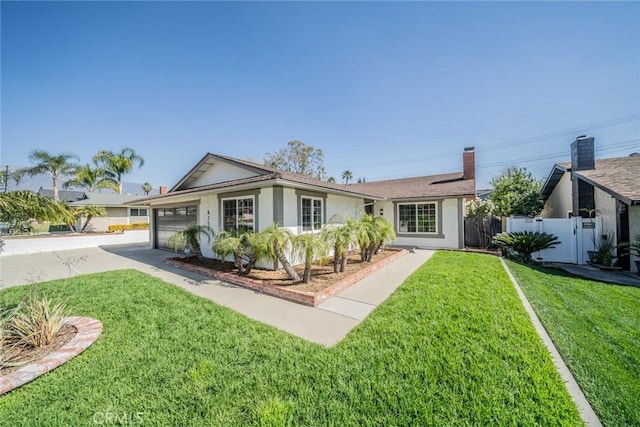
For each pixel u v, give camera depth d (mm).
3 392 2629
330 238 7090
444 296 5324
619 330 3936
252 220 8695
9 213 4262
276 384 2709
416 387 2609
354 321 4383
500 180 17625
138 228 23578
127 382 2777
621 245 8266
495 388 2561
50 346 3506
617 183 8609
